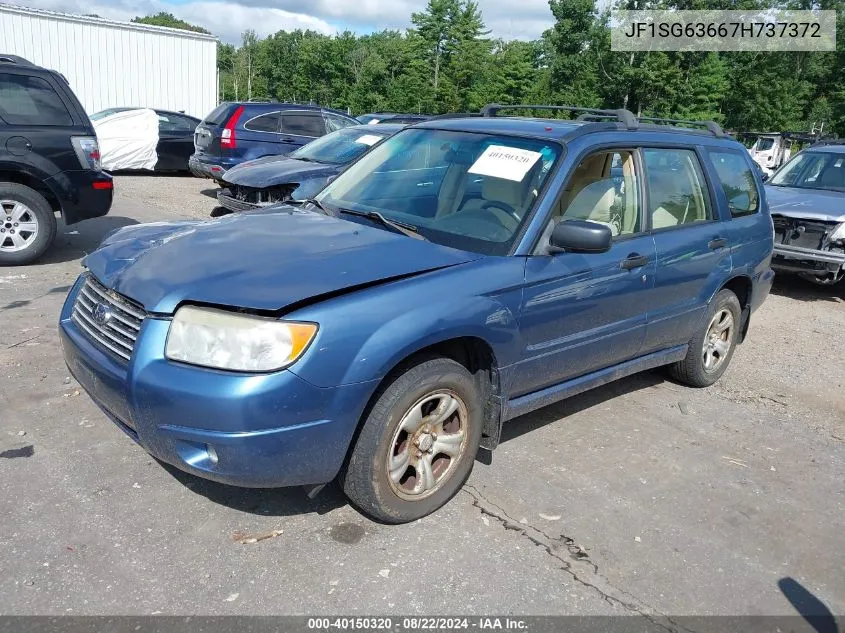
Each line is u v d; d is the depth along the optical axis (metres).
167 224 4.04
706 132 5.45
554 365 3.88
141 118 15.66
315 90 84.12
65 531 3.05
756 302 5.73
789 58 59.97
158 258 3.26
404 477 3.31
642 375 5.64
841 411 5.25
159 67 21.05
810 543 3.48
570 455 4.14
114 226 9.73
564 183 3.81
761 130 56.97
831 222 8.46
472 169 4.04
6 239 7.20
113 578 2.79
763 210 5.70
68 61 19.39
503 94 60.56
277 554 3.02
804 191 9.51
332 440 2.90
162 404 2.79
